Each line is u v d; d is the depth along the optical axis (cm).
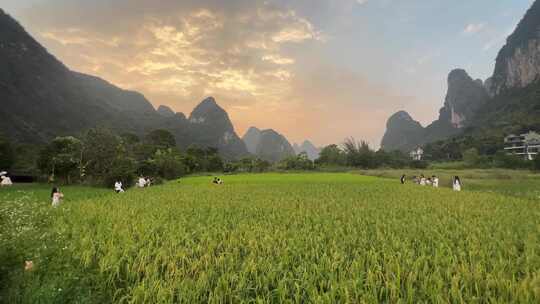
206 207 1574
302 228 1038
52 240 814
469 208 1536
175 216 1319
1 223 791
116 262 709
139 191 2550
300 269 659
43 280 613
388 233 945
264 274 666
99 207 1520
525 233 975
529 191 2623
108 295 619
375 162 9412
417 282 612
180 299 548
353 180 4156
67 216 1261
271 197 2022
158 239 900
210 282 637
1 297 546
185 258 729
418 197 2025
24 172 5047
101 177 4009
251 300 553
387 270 636
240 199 1925
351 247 846
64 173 4297
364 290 589
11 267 622
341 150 9944
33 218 1052
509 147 10956
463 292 579
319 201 1789
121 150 4519
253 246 820
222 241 876
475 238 878
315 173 6838
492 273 633
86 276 668
